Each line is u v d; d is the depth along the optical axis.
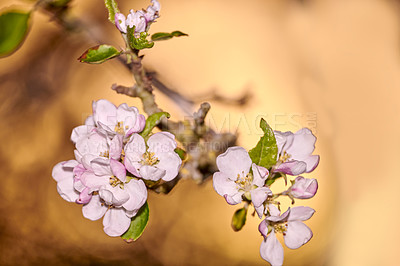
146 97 0.66
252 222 0.88
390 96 0.95
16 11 0.63
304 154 0.60
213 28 0.97
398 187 0.89
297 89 0.93
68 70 0.93
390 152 0.91
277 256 0.59
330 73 0.96
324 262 0.85
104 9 0.82
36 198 0.92
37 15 0.90
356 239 0.86
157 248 0.89
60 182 0.59
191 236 0.89
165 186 0.62
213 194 0.90
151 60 0.91
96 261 0.89
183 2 0.99
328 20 1.01
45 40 0.92
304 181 0.58
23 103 0.93
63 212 0.92
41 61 0.93
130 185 0.58
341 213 0.88
